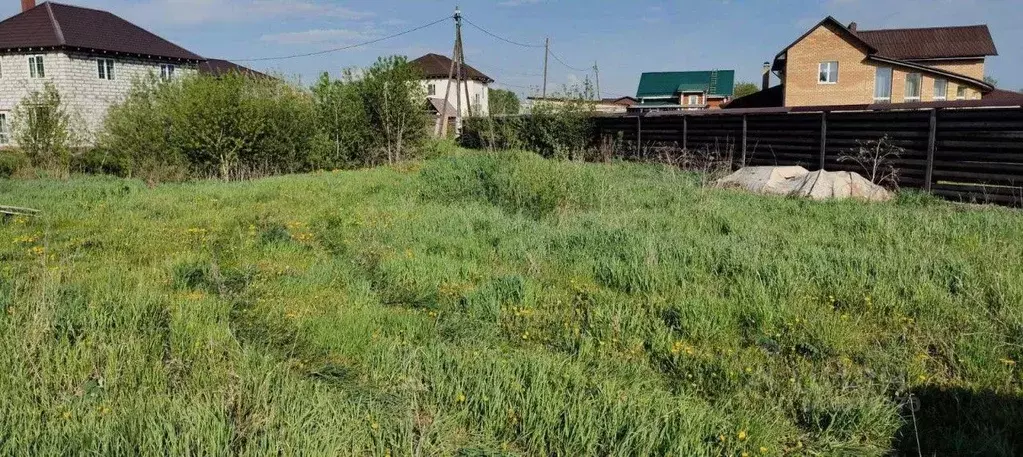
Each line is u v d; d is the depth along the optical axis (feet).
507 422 10.89
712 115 55.98
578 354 14.07
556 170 32.86
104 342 12.84
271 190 38.32
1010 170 33.65
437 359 12.92
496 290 17.75
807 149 47.47
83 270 19.88
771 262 19.16
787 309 15.83
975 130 35.40
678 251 20.80
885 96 105.19
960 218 26.02
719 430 10.53
